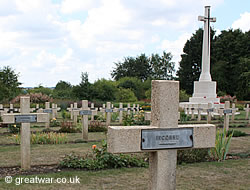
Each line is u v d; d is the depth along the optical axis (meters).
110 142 4.00
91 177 6.71
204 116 26.23
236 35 63.47
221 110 14.36
